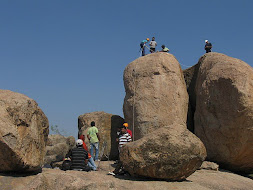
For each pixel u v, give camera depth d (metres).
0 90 8.25
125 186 7.81
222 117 11.27
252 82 10.73
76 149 8.85
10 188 7.15
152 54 14.11
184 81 14.23
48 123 9.12
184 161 8.19
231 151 11.15
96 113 15.31
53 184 5.89
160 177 8.35
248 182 10.11
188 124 13.73
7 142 7.24
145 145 8.33
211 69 12.22
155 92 12.97
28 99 8.10
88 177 6.93
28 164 7.70
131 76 13.80
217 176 10.12
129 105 13.46
